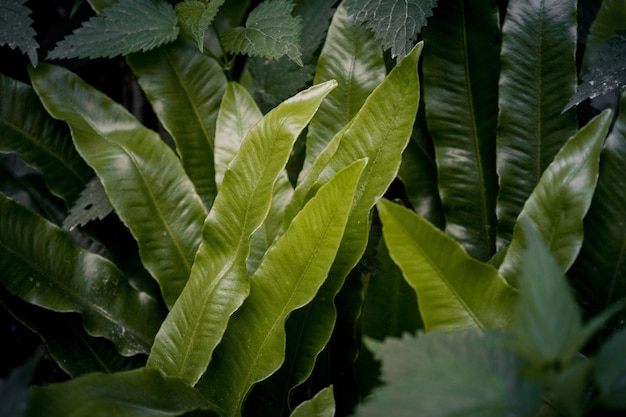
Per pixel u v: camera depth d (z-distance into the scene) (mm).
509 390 480
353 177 585
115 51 712
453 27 725
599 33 715
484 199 719
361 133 645
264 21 706
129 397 581
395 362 495
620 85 655
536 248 490
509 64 703
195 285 641
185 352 632
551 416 570
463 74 724
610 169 657
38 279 679
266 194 627
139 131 722
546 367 480
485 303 579
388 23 672
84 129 716
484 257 717
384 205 556
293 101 633
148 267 693
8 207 681
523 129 699
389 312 670
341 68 711
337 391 690
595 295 656
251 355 630
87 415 556
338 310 676
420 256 568
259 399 663
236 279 626
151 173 706
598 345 647
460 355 496
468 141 722
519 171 697
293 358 650
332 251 605
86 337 697
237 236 633
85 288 692
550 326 477
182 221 702
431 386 473
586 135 634
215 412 621
